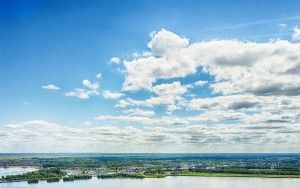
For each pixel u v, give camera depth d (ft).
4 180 582.35
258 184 549.13
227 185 536.01
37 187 515.91
